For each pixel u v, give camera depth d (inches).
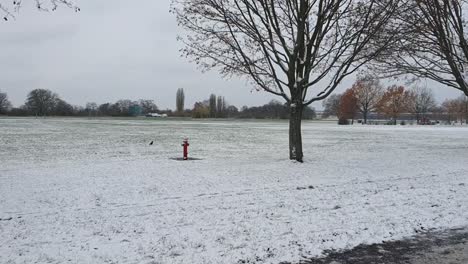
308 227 279.9
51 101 5565.9
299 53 621.3
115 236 259.9
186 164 628.7
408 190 408.8
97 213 318.7
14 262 216.7
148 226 281.7
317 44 613.9
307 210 326.0
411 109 3855.8
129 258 223.0
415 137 1459.2
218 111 5462.6
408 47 671.1
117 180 473.7
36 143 1088.8
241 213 315.9
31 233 266.5
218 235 261.6
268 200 361.4
